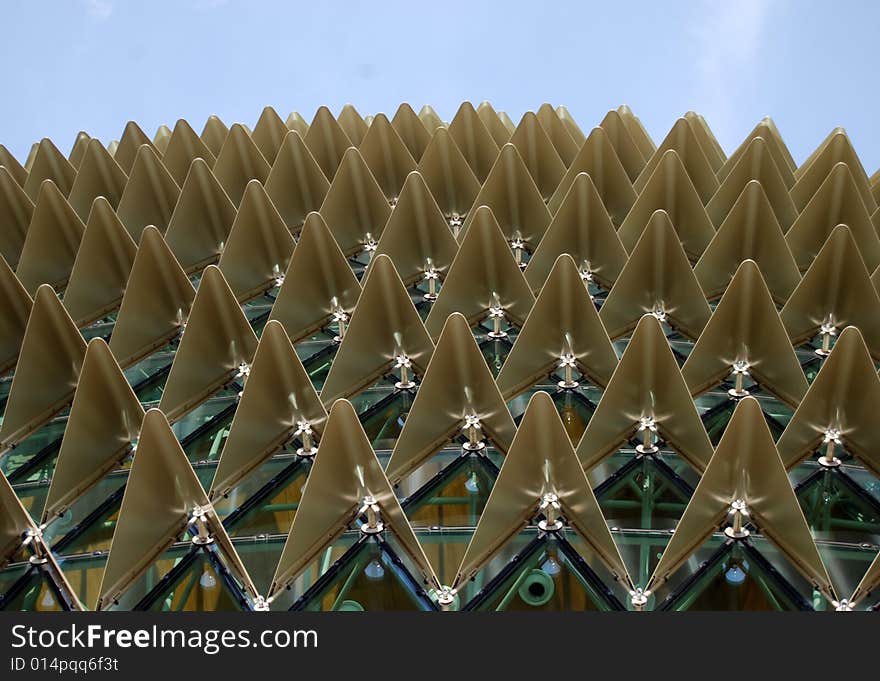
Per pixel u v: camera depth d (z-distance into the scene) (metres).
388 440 14.20
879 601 11.43
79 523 12.98
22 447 14.73
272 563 12.30
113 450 13.48
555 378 15.11
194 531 12.48
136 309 16.16
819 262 15.38
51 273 19.02
